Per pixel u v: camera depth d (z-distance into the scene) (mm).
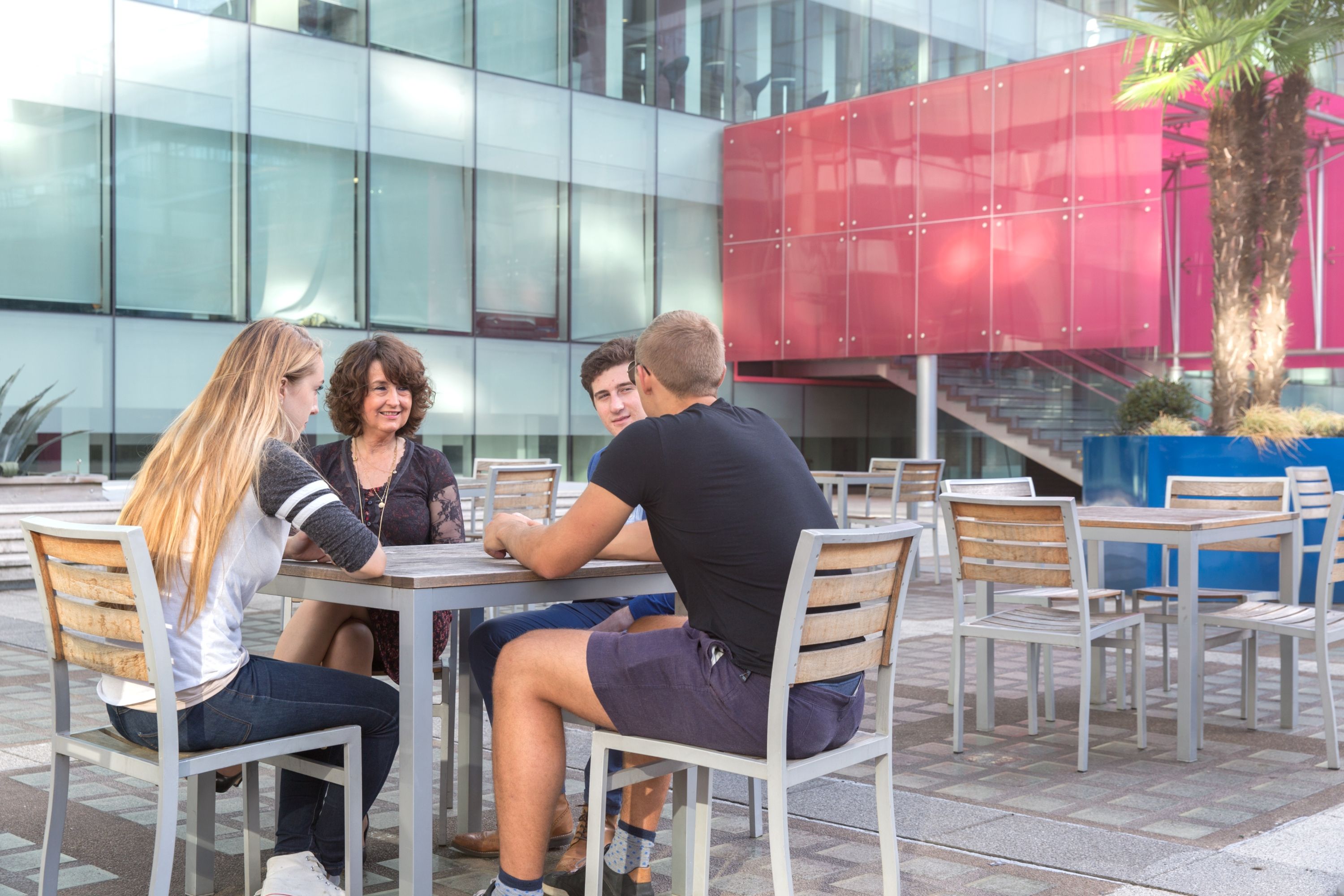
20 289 11789
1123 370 13750
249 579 2383
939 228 15352
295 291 13633
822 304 16516
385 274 14336
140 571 2180
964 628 4172
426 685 2408
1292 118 8820
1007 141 14742
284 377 2473
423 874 2416
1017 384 14766
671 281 17094
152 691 2289
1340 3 8367
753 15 17359
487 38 15156
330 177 13883
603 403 3301
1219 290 8922
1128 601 8195
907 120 15633
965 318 15117
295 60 13578
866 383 20172
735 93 17578
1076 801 3561
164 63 12641
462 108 14953
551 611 3184
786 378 18750
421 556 2832
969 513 4176
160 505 2314
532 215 15633
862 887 2801
